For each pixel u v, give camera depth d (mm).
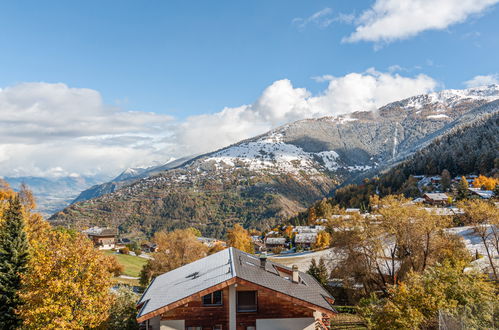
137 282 70062
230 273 23844
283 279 26469
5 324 33656
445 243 45938
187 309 23344
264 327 23281
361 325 34938
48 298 24125
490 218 50438
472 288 22844
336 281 57000
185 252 67188
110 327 30859
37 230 57531
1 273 34875
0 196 87375
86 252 27172
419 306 22359
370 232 45781
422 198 153750
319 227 147000
